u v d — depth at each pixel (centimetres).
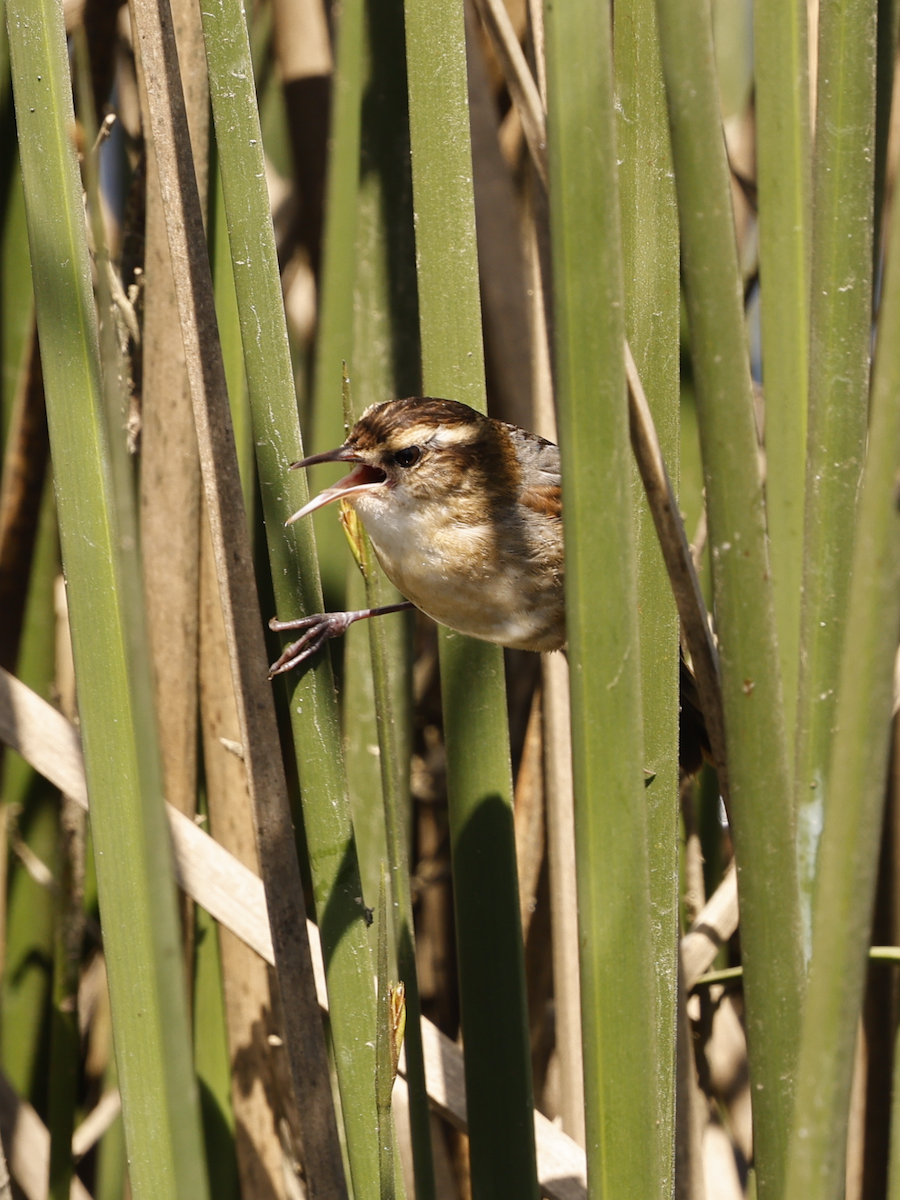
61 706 748
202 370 439
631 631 331
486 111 773
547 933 754
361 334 705
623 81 436
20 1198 693
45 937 733
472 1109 503
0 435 736
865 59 329
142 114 640
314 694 428
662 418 449
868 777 287
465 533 634
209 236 629
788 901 328
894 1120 533
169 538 646
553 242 315
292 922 443
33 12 395
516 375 789
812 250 339
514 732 822
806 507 345
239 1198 684
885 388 277
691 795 705
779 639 364
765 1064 335
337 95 669
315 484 700
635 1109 349
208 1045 686
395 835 450
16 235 718
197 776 695
